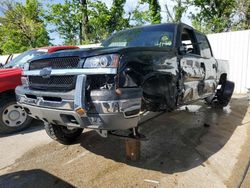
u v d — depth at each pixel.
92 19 26.14
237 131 4.77
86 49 2.80
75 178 3.06
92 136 4.45
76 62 2.72
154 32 4.13
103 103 2.48
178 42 3.81
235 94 9.18
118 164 3.39
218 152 3.79
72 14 27.02
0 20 30.06
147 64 2.94
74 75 2.67
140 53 2.88
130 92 2.59
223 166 3.35
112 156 3.64
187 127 4.98
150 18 27.06
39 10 29.89
